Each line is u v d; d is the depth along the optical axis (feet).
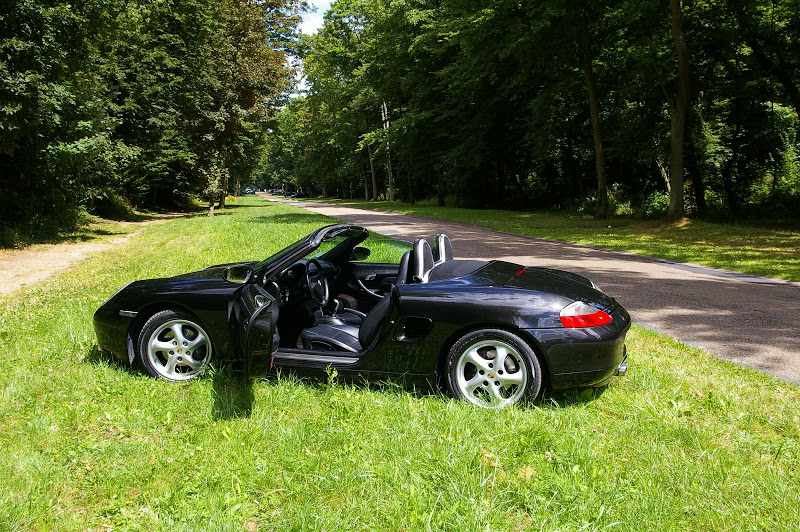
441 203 129.08
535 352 10.35
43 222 54.44
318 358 11.71
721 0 63.36
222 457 8.59
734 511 7.06
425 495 7.47
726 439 9.15
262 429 9.51
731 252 38.50
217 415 10.14
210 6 90.84
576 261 33.99
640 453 8.61
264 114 90.68
